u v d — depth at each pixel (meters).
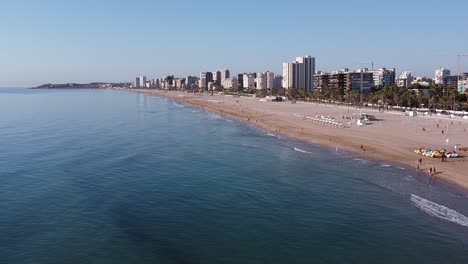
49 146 77.75
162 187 49.00
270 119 132.75
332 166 60.19
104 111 174.12
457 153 67.94
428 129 99.19
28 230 35.94
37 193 46.50
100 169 58.22
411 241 33.44
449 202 43.03
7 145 78.81
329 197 45.00
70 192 46.91
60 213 40.06
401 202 43.16
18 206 42.06
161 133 99.62
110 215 39.41
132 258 30.66
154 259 30.50
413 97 170.00
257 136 94.38
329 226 36.66
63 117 142.25
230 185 49.88
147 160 64.75
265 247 32.47
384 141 81.19
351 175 54.56
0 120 129.12
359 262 29.98
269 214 39.78
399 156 66.38
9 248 32.44
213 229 36.09
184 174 55.47
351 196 45.34
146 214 39.81
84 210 40.84
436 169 57.03
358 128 102.94
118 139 88.12
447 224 36.97
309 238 34.12
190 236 34.59
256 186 49.41
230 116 150.88
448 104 151.00
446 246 32.50
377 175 54.50
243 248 32.28
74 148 75.56
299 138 89.69
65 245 32.94
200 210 40.91
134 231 35.66
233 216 39.19
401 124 110.06
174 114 161.50
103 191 47.34
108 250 32.00
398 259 30.44
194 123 125.56
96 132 100.06
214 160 65.00
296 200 44.00
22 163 62.03
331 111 159.88
